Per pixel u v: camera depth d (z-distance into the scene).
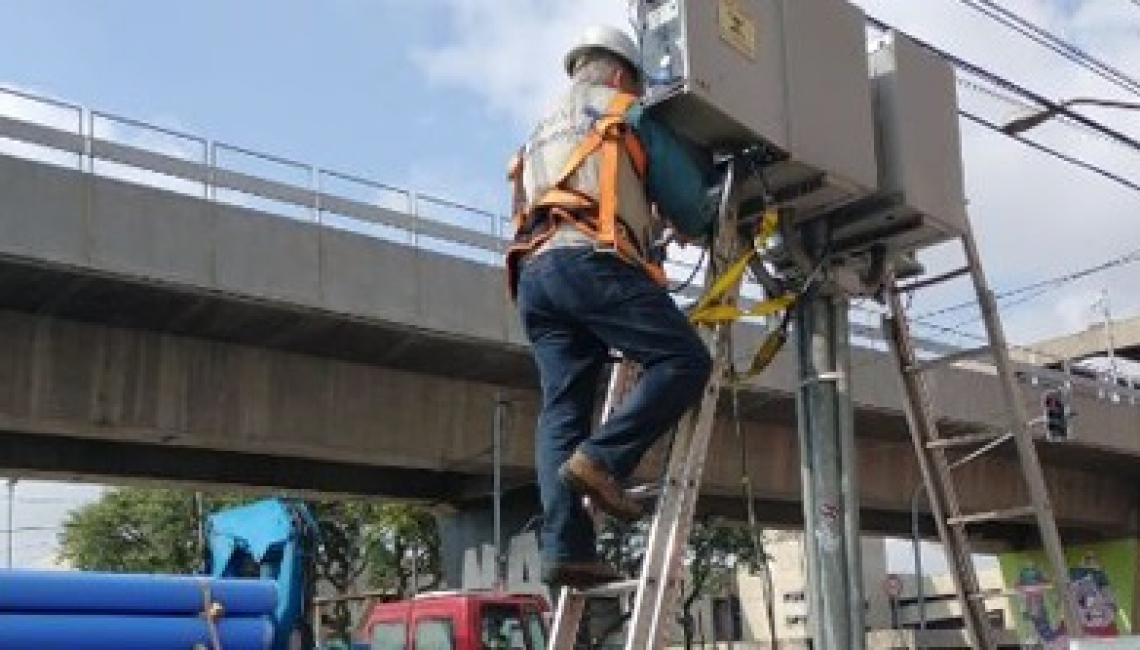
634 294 4.53
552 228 4.67
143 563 49.34
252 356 22.58
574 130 4.78
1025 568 42.09
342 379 23.77
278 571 10.30
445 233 22.78
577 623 5.04
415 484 29.31
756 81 6.20
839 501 7.48
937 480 8.44
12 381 19.83
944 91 7.86
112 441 23.14
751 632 79.00
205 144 19.83
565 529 4.68
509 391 26.31
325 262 21.03
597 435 4.53
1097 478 38.88
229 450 23.47
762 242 6.05
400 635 17.50
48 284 19.00
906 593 77.44
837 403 7.62
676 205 4.98
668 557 4.80
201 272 19.55
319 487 27.28
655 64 5.85
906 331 8.34
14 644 5.77
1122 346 52.12
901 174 7.34
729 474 29.17
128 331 21.09
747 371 6.94
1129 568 40.44
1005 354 8.05
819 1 6.86
